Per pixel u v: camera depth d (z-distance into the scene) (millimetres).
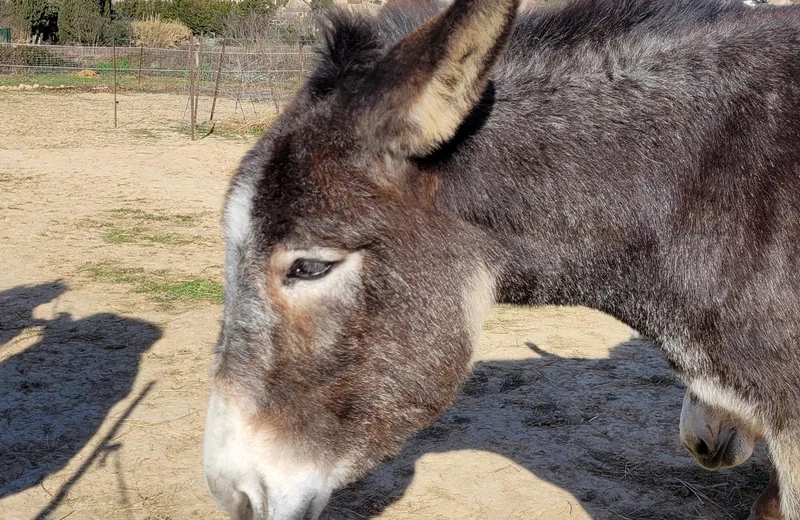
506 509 1558
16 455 1711
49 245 3400
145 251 3357
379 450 938
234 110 8484
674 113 944
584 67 967
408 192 887
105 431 1823
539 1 1034
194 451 1742
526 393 2057
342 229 858
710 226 926
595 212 945
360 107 858
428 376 918
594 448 1786
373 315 890
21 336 2381
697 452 1401
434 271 901
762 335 915
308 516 932
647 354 2322
